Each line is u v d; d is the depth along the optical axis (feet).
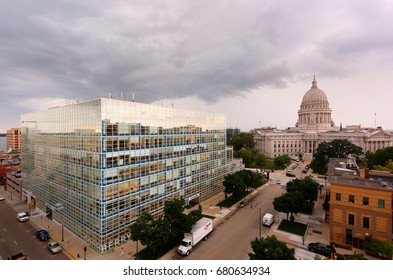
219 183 221.66
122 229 120.98
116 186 117.70
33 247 117.60
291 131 609.01
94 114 113.39
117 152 118.01
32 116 179.32
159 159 147.02
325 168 328.70
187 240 111.86
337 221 121.90
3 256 109.50
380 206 111.55
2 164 268.21
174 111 161.17
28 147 188.14
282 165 379.35
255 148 581.12
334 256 103.50
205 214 163.73
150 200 139.54
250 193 217.77
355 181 128.67
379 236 111.24
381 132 458.50
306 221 152.35
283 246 81.30
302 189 167.02
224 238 126.72
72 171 130.93
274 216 160.45
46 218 156.25
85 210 121.19
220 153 223.30
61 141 141.38
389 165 250.78
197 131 188.03
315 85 610.24
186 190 173.68
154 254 108.58
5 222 150.10
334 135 497.46
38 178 171.94
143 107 134.41
